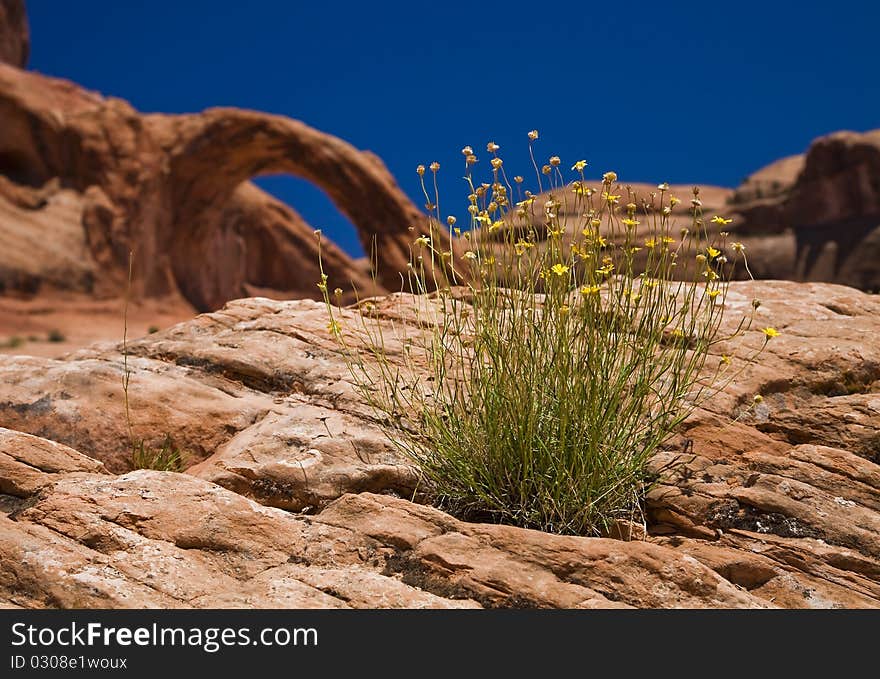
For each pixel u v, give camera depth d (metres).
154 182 38.00
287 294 58.47
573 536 3.16
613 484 3.46
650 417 3.79
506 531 3.03
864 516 3.38
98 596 2.60
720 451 3.85
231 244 53.50
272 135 38.75
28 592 2.61
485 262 3.67
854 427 4.01
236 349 4.76
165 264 38.97
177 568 2.81
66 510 3.01
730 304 5.32
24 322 31.52
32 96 36.91
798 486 3.51
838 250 57.62
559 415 3.50
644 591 2.82
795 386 4.44
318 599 2.71
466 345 3.82
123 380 4.46
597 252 3.62
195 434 4.20
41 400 4.28
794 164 71.31
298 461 3.69
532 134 3.54
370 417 4.10
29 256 33.88
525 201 3.61
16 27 72.44
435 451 3.70
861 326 5.02
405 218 39.16
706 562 3.10
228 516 3.09
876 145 56.62
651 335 3.71
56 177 37.34
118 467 4.08
